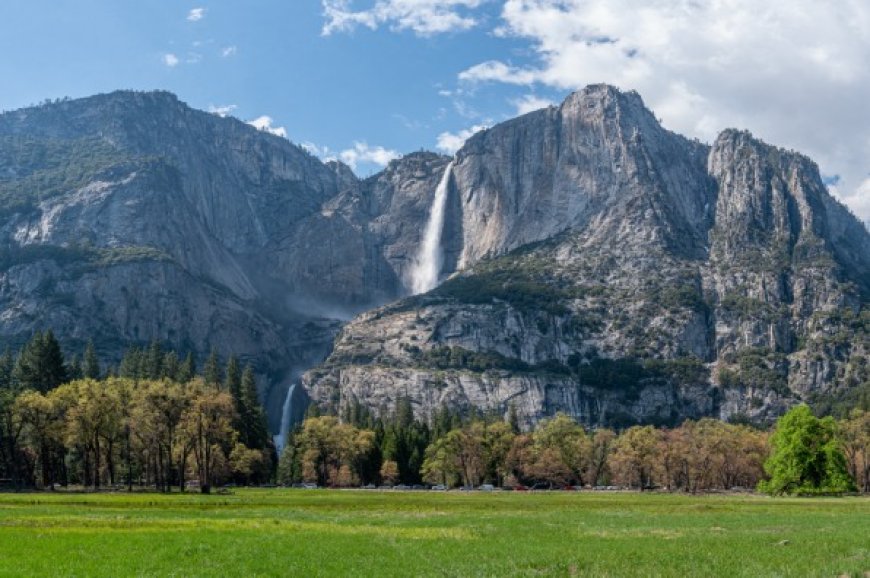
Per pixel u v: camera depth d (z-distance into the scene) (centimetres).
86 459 14012
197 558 4894
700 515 9456
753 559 5150
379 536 6344
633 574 4566
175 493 13012
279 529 6794
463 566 4769
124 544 5378
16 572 4275
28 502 9575
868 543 6069
